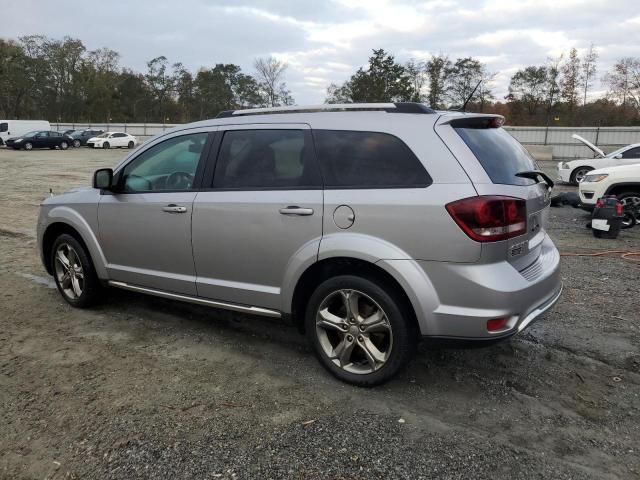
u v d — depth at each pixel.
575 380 3.50
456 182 2.92
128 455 2.66
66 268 4.81
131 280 4.30
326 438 2.80
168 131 4.14
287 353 3.88
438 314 2.95
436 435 2.85
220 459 2.63
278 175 3.48
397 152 3.11
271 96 67.88
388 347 3.19
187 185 3.91
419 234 2.95
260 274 3.54
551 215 10.77
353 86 61.44
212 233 3.69
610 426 2.97
